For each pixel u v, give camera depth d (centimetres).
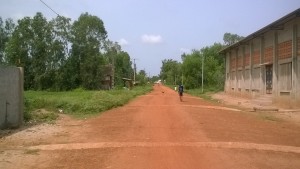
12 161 884
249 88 3778
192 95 5403
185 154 948
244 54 4066
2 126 1405
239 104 3125
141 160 884
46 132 1366
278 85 2902
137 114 2031
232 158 908
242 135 1282
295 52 2570
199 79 8112
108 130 1411
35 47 6688
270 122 1761
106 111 2294
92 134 1314
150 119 1761
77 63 6812
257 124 1647
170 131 1355
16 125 1465
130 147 1053
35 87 6775
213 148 1031
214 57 8769
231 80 4841
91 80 6688
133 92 5084
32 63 6706
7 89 1423
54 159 909
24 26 6738
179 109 2347
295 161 902
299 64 2523
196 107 2570
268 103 2906
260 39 3381
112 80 7344
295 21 2555
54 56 6738
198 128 1431
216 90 6512
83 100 2533
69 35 6838
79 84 6800
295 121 1838
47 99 2452
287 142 1174
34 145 1104
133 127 1485
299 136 1310
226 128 1451
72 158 919
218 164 844
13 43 6738
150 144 1095
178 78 11006
